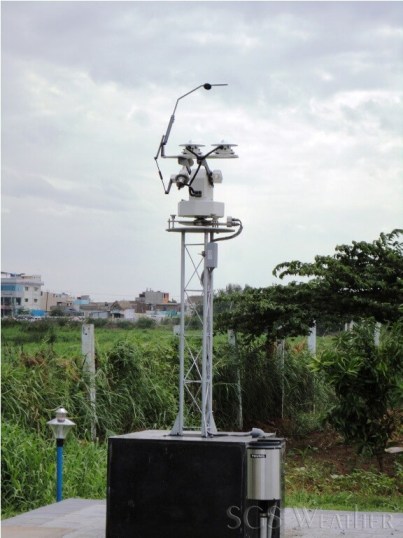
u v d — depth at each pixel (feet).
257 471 25.22
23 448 36.09
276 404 55.16
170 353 51.62
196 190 27.30
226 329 54.29
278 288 53.42
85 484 37.11
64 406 42.70
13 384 41.75
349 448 47.91
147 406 47.26
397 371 39.93
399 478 40.65
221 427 52.47
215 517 25.62
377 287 51.31
